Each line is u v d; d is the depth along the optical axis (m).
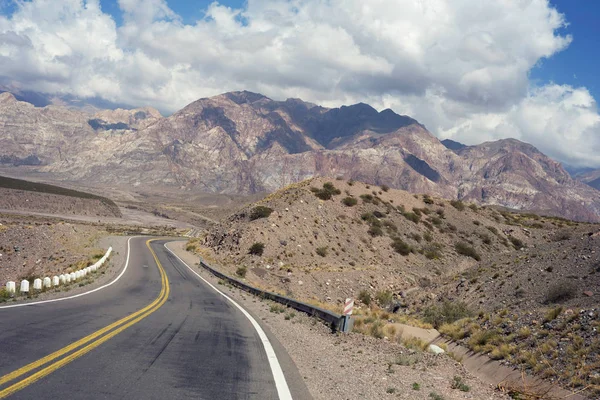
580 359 12.53
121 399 6.57
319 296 40.81
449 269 56.66
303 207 62.78
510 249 69.31
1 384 6.64
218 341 12.20
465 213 79.06
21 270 37.72
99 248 55.66
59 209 174.88
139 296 22.38
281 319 19.39
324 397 8.16
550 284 24.28
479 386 11.27
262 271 45.84
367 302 40.00
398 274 49.59
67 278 26.14
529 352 14.37
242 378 8.61
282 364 10.31
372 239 60.72
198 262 53.69
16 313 13.55
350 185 75.56
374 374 10.62
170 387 7.44
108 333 11.45
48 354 8.67
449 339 20.11
